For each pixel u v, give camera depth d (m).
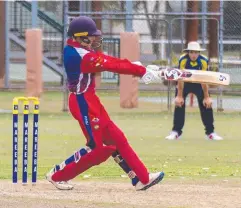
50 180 36.16
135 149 54.62
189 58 57.25
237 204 32.59
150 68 35.09
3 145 56.03
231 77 102.25
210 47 99.44
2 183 38.41
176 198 34.00
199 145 57.25
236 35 114.62
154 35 114.50
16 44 109.31
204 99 60.34
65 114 78.62
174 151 53.84
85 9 103.12
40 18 107.88
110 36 108.62
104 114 35.03
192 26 104.44
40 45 92.88
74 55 34.22
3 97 96.88
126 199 33.72
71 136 61.78
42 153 52.03
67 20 83.69
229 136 63.12
